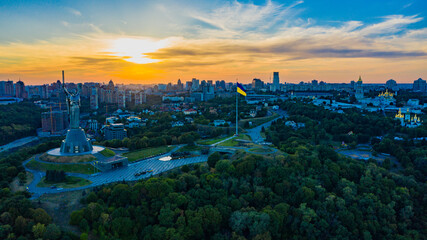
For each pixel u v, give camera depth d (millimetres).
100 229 191500
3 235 172750
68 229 193500
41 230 180250
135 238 192625
